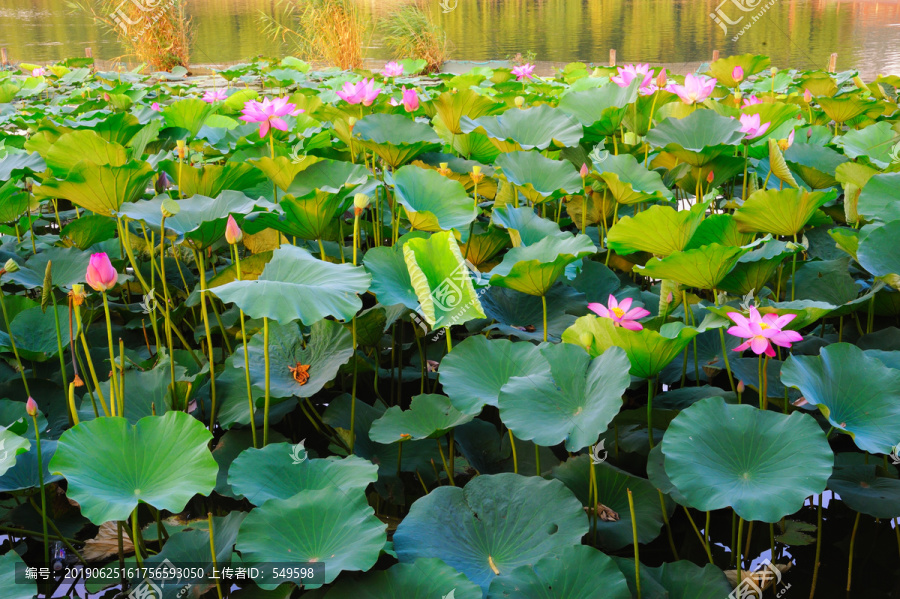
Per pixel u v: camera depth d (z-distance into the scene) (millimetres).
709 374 2469
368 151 4070
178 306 2936
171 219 2582
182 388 2283
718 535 2094
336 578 1581
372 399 2791
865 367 1916
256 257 2844
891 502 1943
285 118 5059
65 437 1741
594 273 3002
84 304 2770
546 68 11688
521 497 1817
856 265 3096
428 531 1738
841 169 3104
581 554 1605
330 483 1829
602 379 1844
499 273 2439
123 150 3283
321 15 12523
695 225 2453
